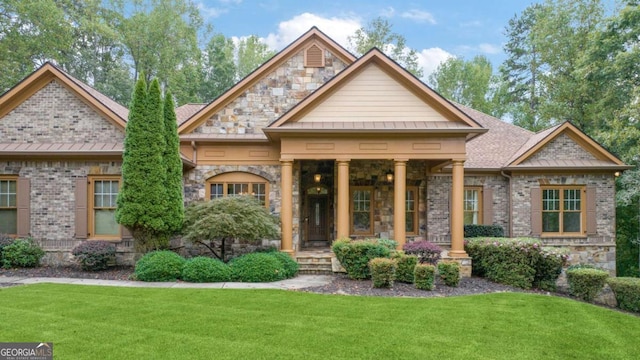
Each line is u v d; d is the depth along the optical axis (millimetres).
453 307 8586
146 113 11977
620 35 18859
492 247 11977
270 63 15180
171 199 12219
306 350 5918
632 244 21953
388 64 13562
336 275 12461
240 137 14734
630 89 19281
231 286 10398
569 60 24953
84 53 30344
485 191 16703
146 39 30438
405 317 7730
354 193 16750
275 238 13367
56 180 13430
